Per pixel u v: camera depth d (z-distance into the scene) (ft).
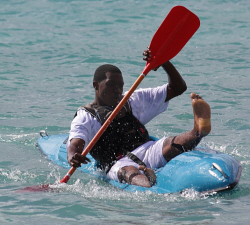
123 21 183.21
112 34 158.81
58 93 91.56
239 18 190.70
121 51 131.75
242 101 86.02
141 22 181.27
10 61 118.42
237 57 125.70
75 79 102.58
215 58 124.77
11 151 60.70
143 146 50.11
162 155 48.37
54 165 55.47
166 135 67.97
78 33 159.84
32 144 64.23
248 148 61.00
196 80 101.71
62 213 38.75
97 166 53.01
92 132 49.37
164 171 45.73
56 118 76.54
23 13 197.26
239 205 39.96
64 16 192.54
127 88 93.40
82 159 46.03
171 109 82.28
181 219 36.83
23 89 93.86
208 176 42.34
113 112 47.96
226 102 85.56
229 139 65.31
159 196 42.45
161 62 50.44
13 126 71.87
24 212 39.01
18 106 82.48
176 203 40.73
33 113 78.84
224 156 45.78
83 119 49.24
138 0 232.73
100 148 49.88
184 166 44.52
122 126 50.14
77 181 48.26
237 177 43.27
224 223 35.78
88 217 37.78
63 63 117.80
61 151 59.88
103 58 122.72
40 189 45.42
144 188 44.42
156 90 52.60
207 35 158.92
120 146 50.03
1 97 87.76
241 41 148.46
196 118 46.73
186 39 51.83
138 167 46.68
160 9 209.67
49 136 66.44
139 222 36.32
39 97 88.53
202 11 206.59
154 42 50.62
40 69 111.14
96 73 50.93
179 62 119.96
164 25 50.83
